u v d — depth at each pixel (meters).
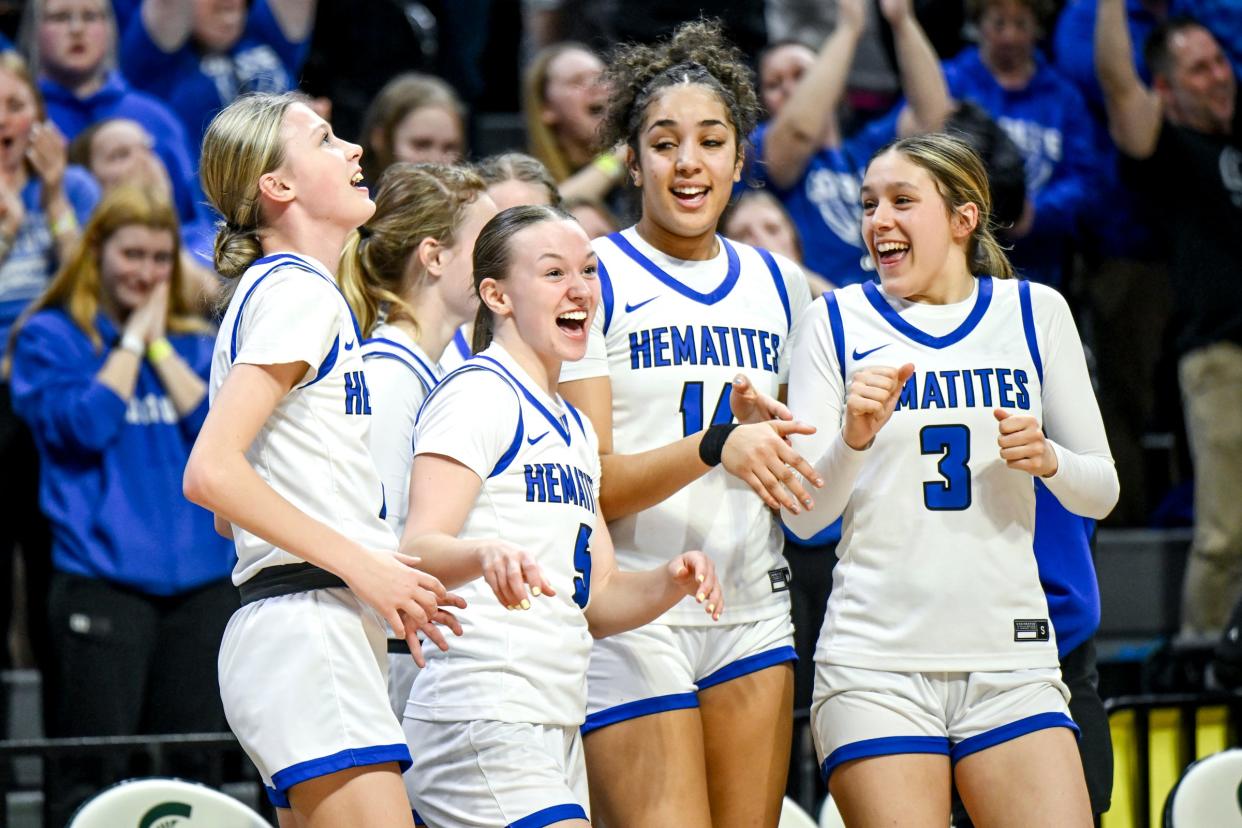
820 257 11.76
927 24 13.66
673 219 6.80
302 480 5.68
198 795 7.29
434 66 14.10
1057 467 6.23
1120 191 12.53
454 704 6.08
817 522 6.45
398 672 6.89
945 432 6.41
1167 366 12.66
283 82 12.56
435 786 6.14
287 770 5.53
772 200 11.07
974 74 12.62
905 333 6.55
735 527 6.78
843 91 12.72
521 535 6.11
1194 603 11.62
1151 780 8.65
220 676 5.78
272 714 5.57
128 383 9.92
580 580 6.25
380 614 5.54
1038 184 12.33
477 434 6.03
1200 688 10.29
